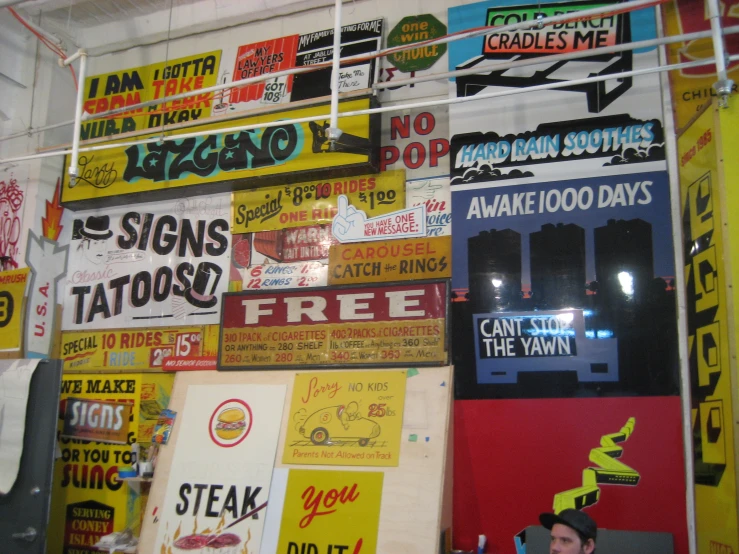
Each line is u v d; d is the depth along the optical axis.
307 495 4.08
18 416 4.63
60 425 5.16
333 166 4.63
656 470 3.72
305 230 4.82
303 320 4.55
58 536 4.95
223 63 5.39
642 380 3.83
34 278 5.34
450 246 4.41
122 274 5.30
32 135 5.70
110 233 5.42
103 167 5.37
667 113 4.08
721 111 3.34
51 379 4.63
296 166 4.75
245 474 4.27
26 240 5.39
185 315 5.03
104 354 5.21
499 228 4.27
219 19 5.51
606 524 3.74
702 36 3.56
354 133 4.59
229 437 4.43
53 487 5.04
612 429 3.83
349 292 4.48
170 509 4.35
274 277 4.84
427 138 4.66
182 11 5.70
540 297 4.11
